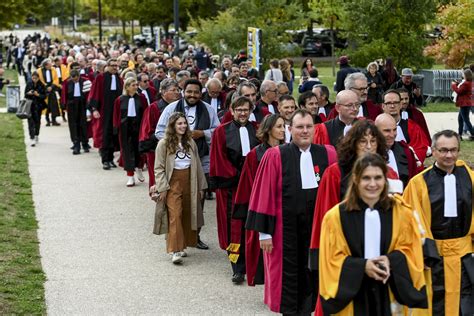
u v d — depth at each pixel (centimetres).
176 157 2227
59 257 2302
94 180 3484
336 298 1287
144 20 12781
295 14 7606
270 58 7331
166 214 2242
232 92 2611
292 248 1647
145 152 2759
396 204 1312
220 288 2034
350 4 5322
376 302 1310
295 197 1642
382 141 1478
